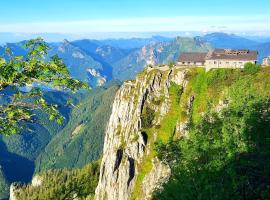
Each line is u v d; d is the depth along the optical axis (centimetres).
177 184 4462
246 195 4691
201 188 4234
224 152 4834
